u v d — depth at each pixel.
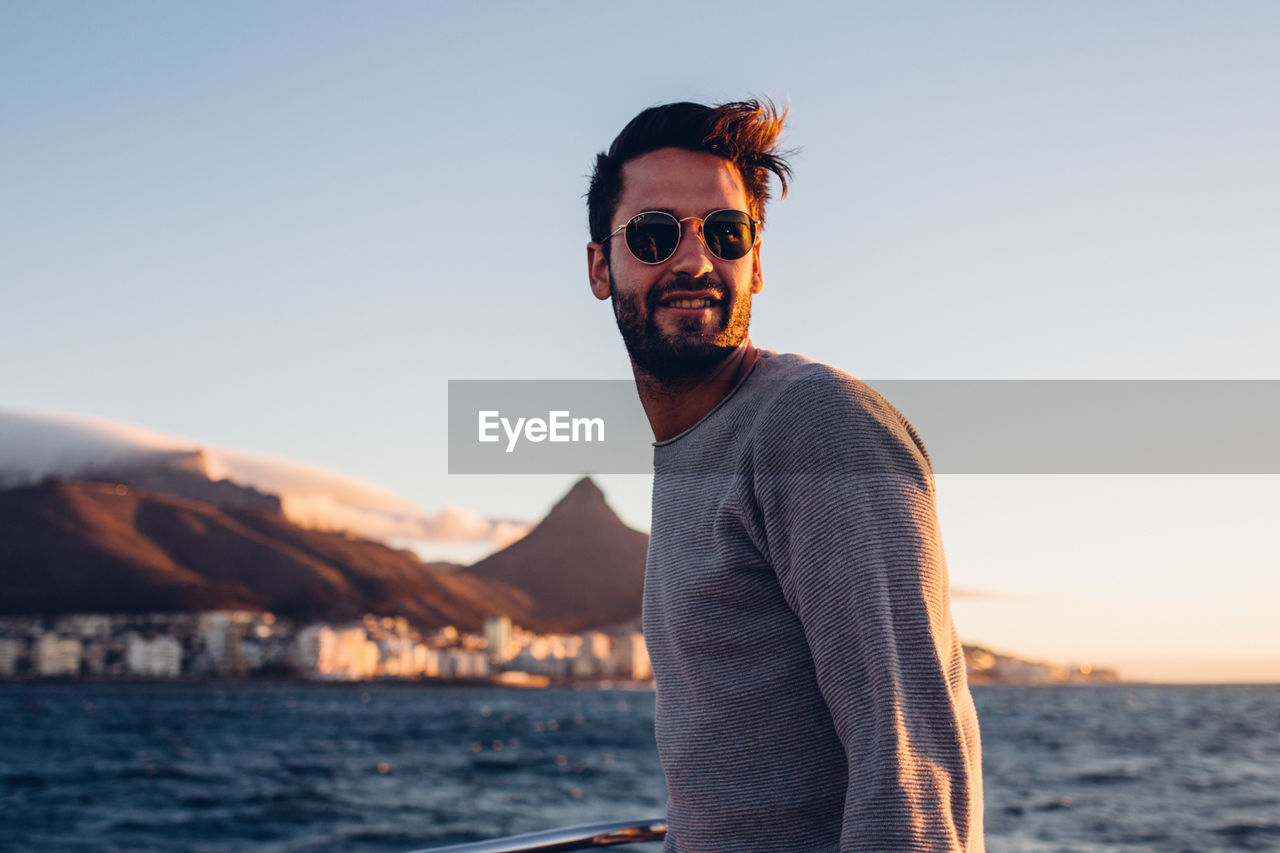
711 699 1.43
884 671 1.20
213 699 160.50
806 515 1.30
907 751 1.17
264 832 24.48
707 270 1.58
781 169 1.70
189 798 31.08
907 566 1.24
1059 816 24.22
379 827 25.31
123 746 55.34
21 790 33.00
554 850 2.01
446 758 48.03
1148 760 42.31
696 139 1.61
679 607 1.49
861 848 1.15
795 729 1.36
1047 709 114.31
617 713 113.81
